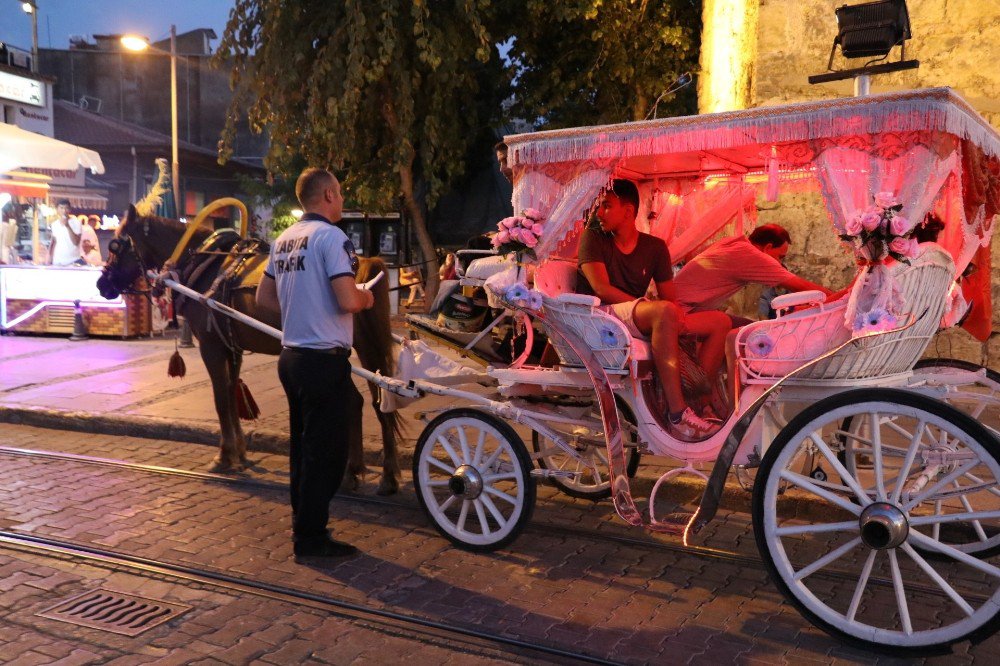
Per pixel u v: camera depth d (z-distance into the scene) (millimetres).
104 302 12930
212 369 6301
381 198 13789
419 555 4715
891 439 6176
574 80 13016
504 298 4602
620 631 3797
